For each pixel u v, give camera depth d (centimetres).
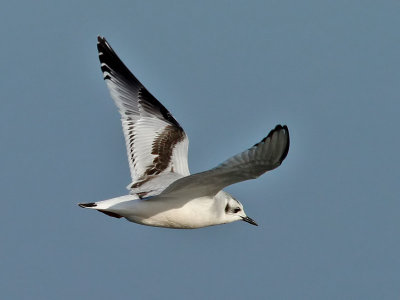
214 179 1198
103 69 1545
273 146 1104
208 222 1331
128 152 1466
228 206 1375
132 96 1533
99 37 1574
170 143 1455
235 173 1154
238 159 1110
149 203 1284
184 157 1440
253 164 1126
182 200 1291
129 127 1492
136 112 1510
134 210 1282
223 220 1367
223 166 1116
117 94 1532
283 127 1089
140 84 1562
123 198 1295
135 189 1363
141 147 1459
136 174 1430
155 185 1363
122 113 1513
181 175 1403
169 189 1250
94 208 1266
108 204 1277
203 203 1306
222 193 1370
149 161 1435
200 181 1213
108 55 1570
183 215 1302
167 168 1419
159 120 1494
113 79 1547
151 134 1473
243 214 1394
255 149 1105
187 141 1462
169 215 1299
